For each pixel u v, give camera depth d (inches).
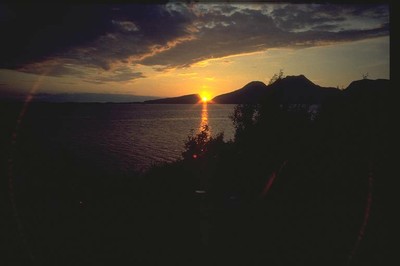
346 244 184.9
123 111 7696.9
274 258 183.3
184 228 220.5
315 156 311.3
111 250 195.2
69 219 240.8
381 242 168.7
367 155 275.3
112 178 340.2
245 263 178.7
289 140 343.9
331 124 326.0
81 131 2588.6
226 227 218.1
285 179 284.8
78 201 279.6
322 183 281.6
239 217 231.9
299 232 209.0
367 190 244.5
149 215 241.6
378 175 211.2
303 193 271.4
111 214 248.7
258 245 196.9
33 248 198.4
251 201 256.1
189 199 264.2
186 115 5595.5
